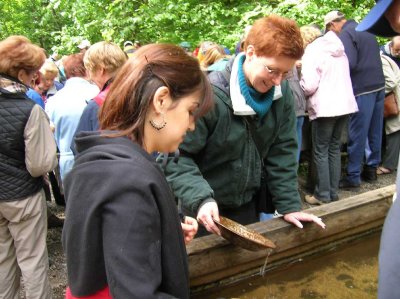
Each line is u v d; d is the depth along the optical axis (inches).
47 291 90.7
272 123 69.3
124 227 32.0
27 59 79.7
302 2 207.2
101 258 35.0
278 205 77.2
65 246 37.1
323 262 86.2
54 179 161.6
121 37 242.5
